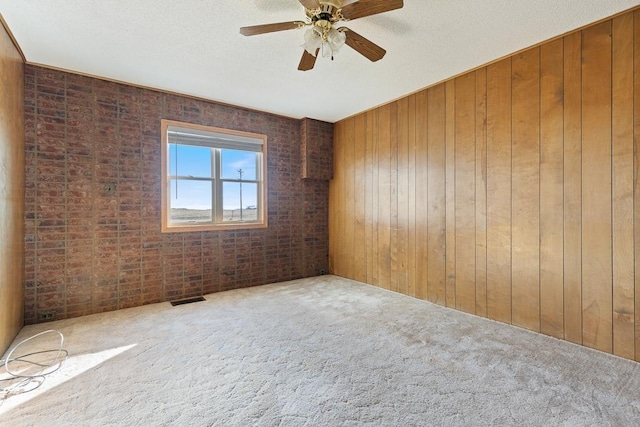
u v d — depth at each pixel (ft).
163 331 8.94
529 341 8.24
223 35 8.02
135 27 7.64
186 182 12.56
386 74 10.44
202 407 5.58
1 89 7.32
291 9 7.01
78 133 10.18
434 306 11.25
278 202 14.94
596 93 7.65
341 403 5.69
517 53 9.05
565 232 8.24
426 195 11.80
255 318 10.01
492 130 9.74
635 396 5.86
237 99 12.75
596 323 7.73
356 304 11.48
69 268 10.06
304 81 10.99
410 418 5.29
